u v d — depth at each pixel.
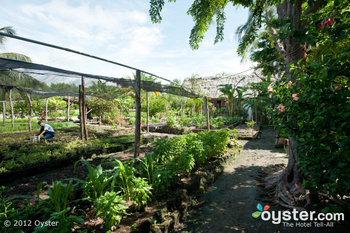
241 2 4.92
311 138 2.26
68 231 1.98
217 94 16.64
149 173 3.41
